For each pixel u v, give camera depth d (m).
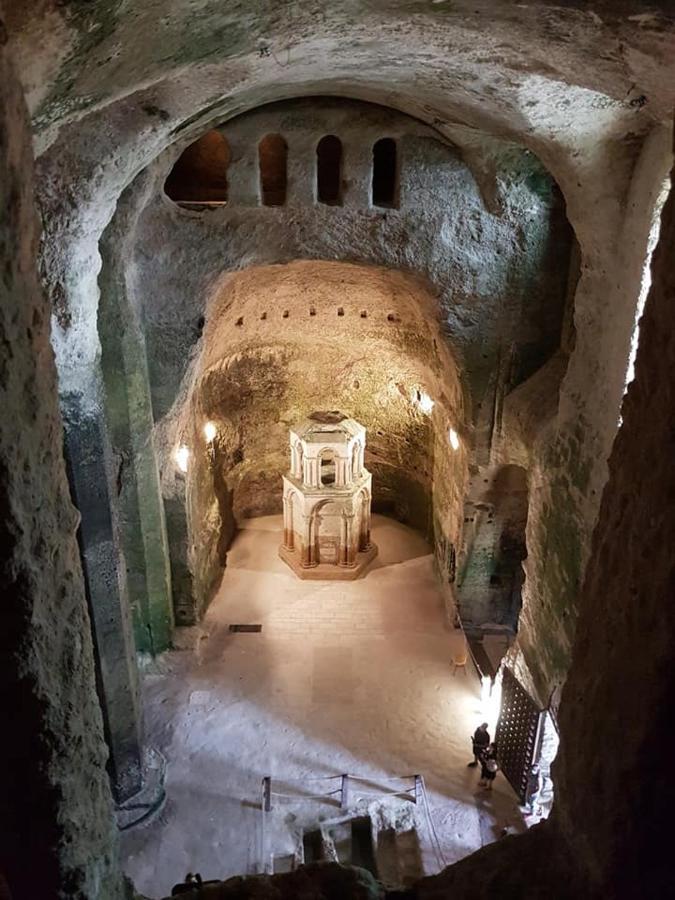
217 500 14.34
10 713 2.73
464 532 12.41
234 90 6.34
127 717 9.30
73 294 7.33
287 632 13.04
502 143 9.30
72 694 2.93
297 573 14.38
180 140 9.09
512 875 3.34
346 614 13.47
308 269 11.95
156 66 4.44
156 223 10.05
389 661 12.45
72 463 7.90
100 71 4.06
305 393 14.92
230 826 9.64
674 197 2.49
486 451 11.56
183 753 10.71
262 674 12.15
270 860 9.20
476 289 10.61
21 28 3.19
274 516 16.27
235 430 14.77
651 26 4.20
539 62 5.39
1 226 2.33
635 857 2.68
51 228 6.85
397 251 10.45
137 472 10.73
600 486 8.06
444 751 10.81
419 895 3.46
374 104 9.56
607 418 7.90
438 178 9.98
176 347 10.70
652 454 2.58
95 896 3.11
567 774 3.18
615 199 7.25
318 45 5.40
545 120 6.68
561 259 10.41
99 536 8.37
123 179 6.96
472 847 9.41
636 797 2.62
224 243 10.30
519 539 12.49
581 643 3.14
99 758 3.21
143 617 11.80
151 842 9.41
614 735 2.74
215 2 3.85
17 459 2.47
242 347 13.51
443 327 10.91
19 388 2.49
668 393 2.49
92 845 3.13
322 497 13.74
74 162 6.54
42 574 2.68
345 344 13.92
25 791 2.86
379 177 10.98
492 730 11.09
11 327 2.42
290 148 9.79
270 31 4.72
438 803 10.01
